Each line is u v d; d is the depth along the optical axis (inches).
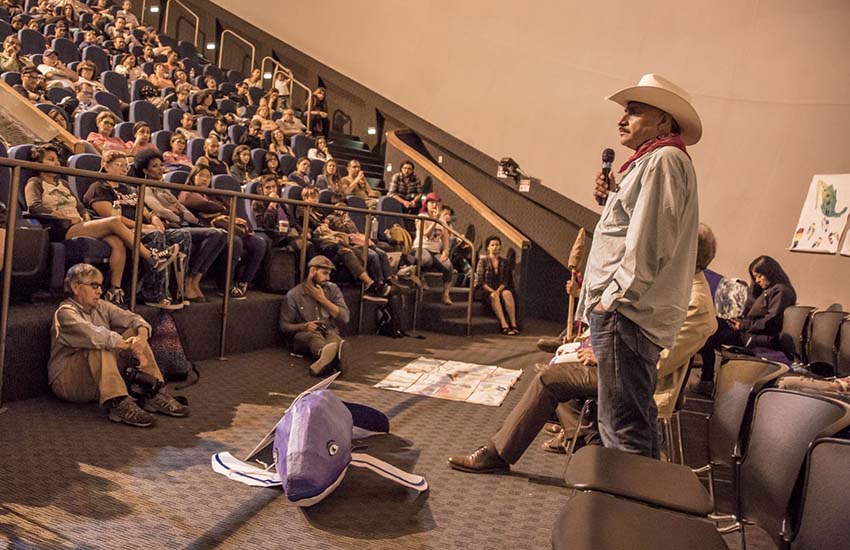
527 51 364.8
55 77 306.0
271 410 143.6
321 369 177.3
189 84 373.4
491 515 102.3
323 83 449.4
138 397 134.8
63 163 176.6
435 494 108.7
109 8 462.3
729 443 85.7
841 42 274.1
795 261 275.3
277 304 207.5
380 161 414.6
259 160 290.0
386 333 254.7
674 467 76.4
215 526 90.2
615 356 91.3
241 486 104.3
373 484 110.6
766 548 98.3
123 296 157.5
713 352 207.0
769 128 289.7
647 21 327.6
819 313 194.7
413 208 336.2
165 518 90.7
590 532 58.4
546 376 116.9
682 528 61.0
